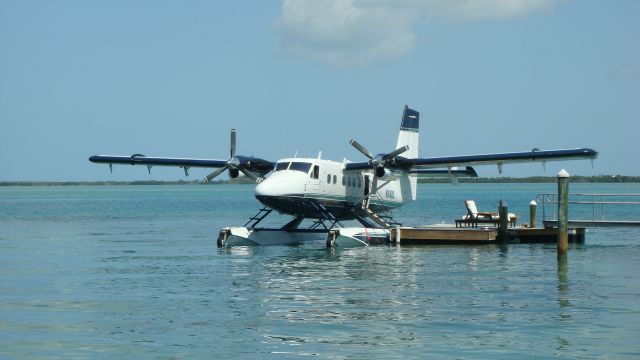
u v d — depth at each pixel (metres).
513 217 62.50
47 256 52.91
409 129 66.88
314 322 29.42
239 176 60.84
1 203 196.88
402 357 24.83
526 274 41.56
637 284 38.06
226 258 50.03
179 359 24.69
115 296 35.06
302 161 56.56
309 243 60.75
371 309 31.77
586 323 29.12
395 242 57.59
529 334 27.55
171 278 40.66
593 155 54.12
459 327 28.59
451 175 62.25
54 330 28.25
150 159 64.12
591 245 58.47
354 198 60.50
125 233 76.81
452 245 57.16
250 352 25.41
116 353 25.33
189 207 160.38
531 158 55.38
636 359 24.48
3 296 35.25
